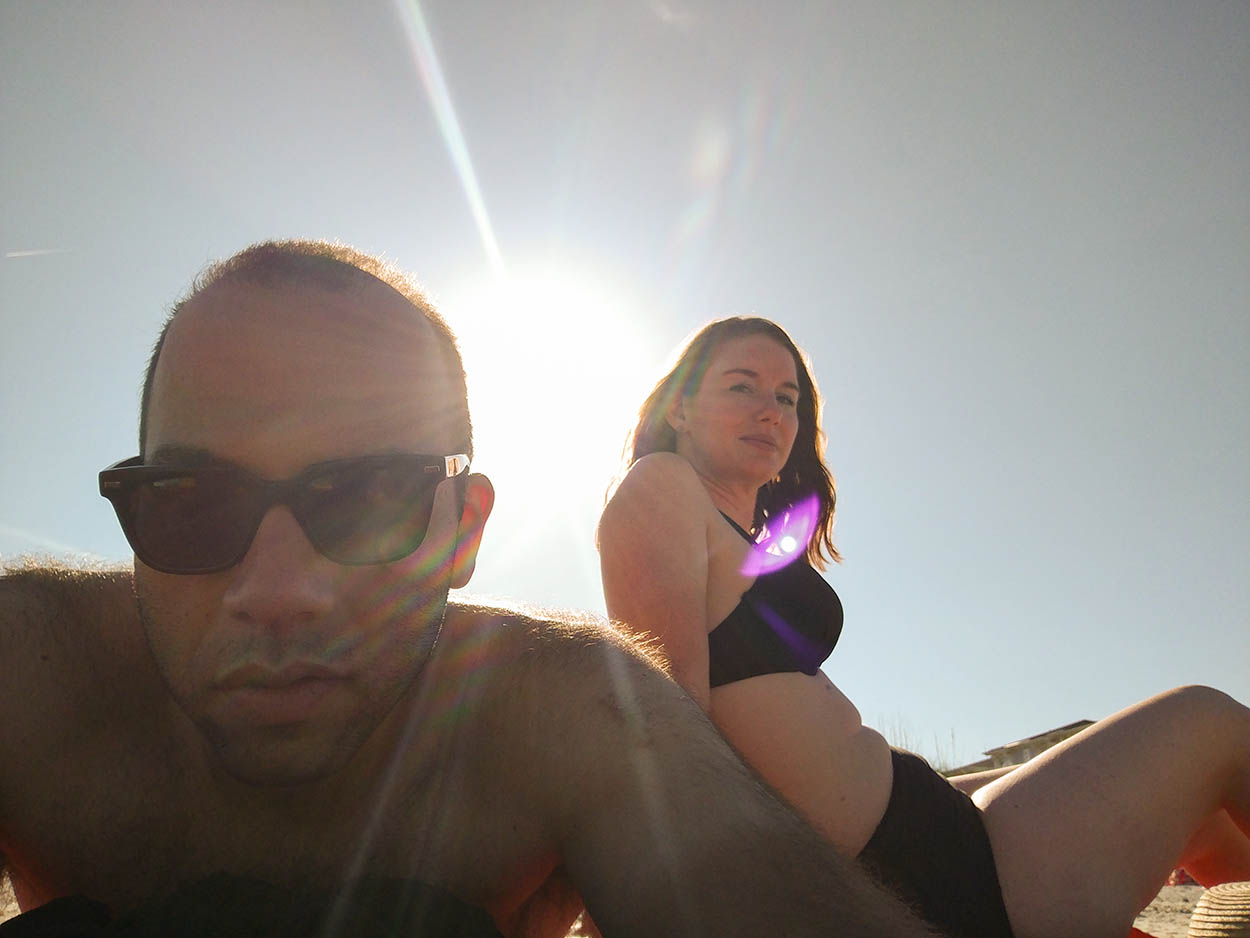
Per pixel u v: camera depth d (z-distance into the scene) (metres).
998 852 0.76
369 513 0.42
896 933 0.43
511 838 0.48
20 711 0.47
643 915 0.45
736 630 0.82
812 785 0.76
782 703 0.79
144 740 0.48
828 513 1.23
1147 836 0.77
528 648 0.52
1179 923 1.61
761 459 1.02
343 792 0.47
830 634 0.87
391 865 0.47
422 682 0.50
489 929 0.43
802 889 0.44
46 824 0.47
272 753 0.40
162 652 0.42
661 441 1.08
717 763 0.48
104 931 0.39
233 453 0.41
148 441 0.44
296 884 0.46
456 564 0.52
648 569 0.82
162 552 0.41
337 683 0.41
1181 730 0.81
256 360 0.42
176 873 0.46
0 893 0.53
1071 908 0.73
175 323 0.44
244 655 0.40
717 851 0.44
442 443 0.47
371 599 0.42
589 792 0.48
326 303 0.44
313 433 0.42
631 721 0.48
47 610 0.50
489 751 0.49
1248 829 0.83
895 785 0.78
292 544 0.41
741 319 1.07
